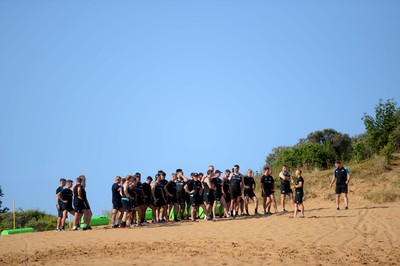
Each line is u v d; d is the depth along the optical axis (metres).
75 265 14.58
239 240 18.47
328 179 35.62
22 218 38.44
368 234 19.08
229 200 26.02
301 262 14.52
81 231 22.47
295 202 23.94
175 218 25.77
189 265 14.26
